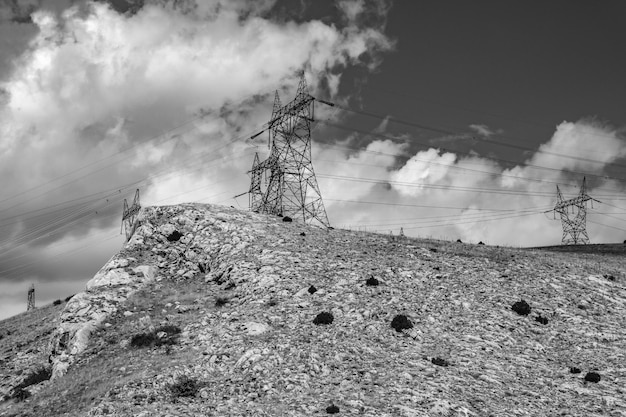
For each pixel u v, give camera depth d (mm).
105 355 43375
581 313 48031
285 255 58594
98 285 54781
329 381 33438
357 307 46000
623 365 37531
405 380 33281
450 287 52250
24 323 73000
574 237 132625
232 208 76875
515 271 58938
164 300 52594
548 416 29422
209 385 34031
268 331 42031
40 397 38062
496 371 35906
